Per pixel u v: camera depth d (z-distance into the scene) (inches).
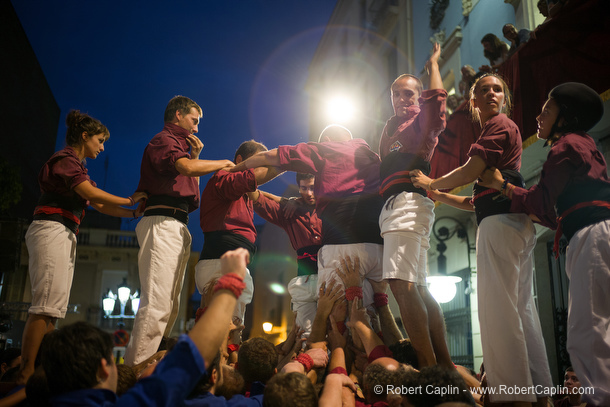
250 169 152.6
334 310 133.1
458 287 396.2
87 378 74.5
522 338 111.0
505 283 114.8
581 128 116.5
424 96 126.6
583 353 101.0
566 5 218.5
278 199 193.8
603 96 198.4
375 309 140.8
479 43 425.1
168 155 145.9
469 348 373.4
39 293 132.6
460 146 293.9
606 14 200.4
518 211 116.0
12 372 143.1
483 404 121.6
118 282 931.3
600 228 104.4
